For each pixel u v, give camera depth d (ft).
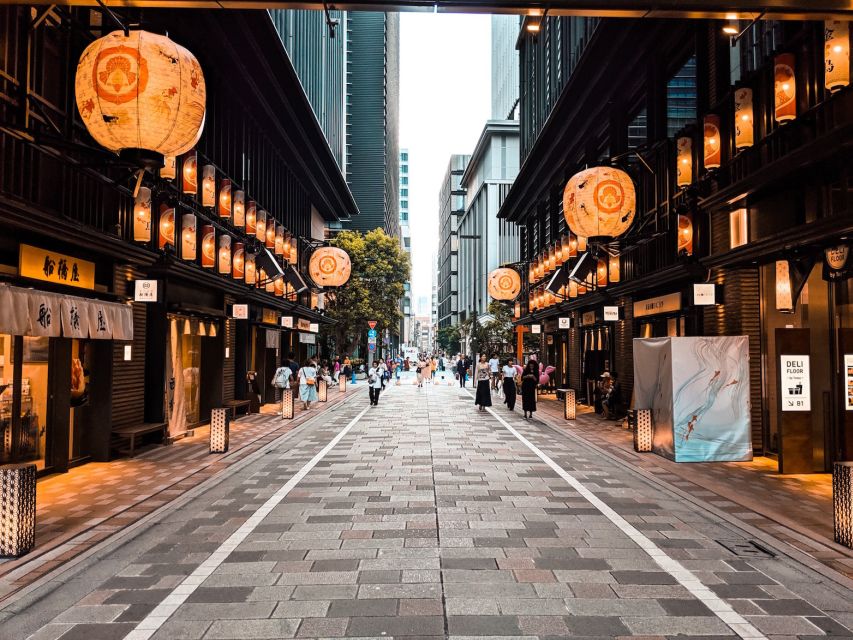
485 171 233.14
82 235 29.30
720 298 39.34
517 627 13.14
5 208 23.61
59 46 30.71
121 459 34.60
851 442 29.86
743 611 14.03
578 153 79.66
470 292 259.39
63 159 25.67
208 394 54.03
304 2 18.51
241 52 55.11
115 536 19.71
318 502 24.43
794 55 30.66
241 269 56.39
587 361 71.82
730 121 38.22
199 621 13.48
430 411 65.46
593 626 13.20
